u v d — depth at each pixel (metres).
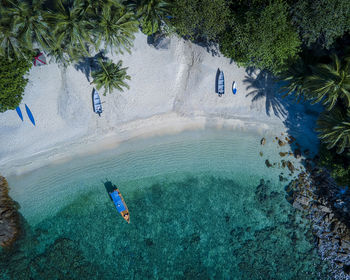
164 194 26.38
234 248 26.56
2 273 24.09
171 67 25.62
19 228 24.69
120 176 25.91
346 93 19.16
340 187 26.42
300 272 26.44
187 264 26.11
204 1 20.20
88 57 24.06
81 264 25.00
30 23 17.62
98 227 25.56
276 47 21.19
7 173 24.48
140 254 25.77
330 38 21.22
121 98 25.23
